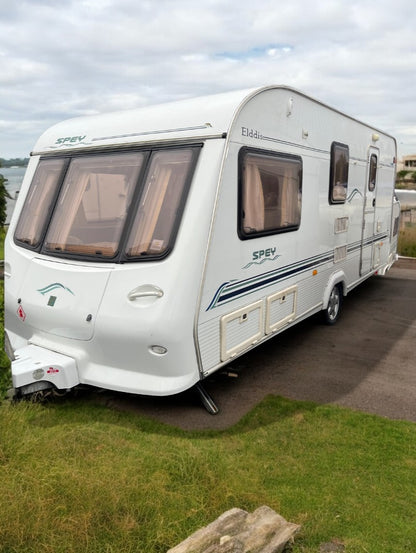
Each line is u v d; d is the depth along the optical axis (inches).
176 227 137.1
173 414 149.5
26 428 127.9
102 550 88.4
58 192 166.6
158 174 146.0
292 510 105.3
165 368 137.6
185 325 135.6
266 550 87.6
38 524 89.4
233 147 145.3
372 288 332.8
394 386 172.9
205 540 87.9
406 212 647.1
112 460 117.0
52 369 142.9
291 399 161.3
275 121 168.9
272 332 180.7
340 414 150.1
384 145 294.5
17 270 166.4
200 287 137.3
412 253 473.7
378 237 302.5
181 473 111.7
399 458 125.7
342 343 219.5
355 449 130.0
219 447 129.4
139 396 160.1
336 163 222.1
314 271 212.4
